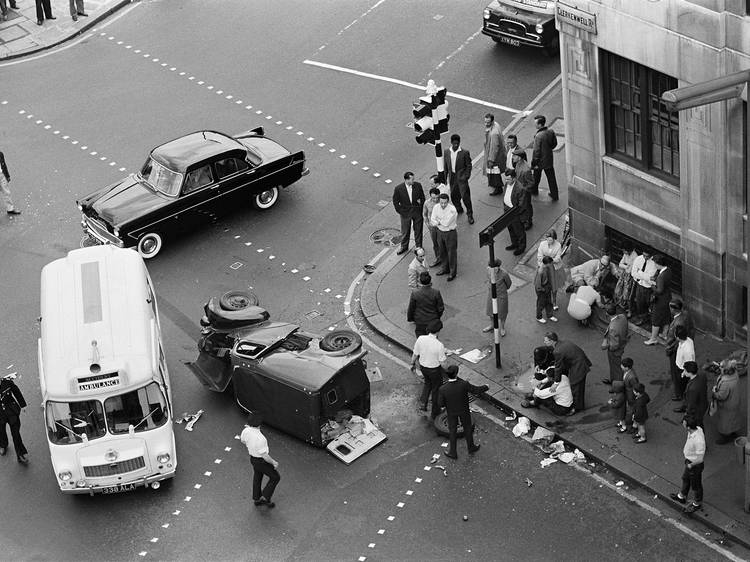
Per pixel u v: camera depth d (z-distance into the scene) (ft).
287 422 73.77
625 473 68.85
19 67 120.06
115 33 123.85
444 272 86.63
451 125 103.04
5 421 73.00
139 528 69.62
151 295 79.46
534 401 73.97
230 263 90.99
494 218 91.45
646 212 79.05
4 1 127.85
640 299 78.18
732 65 68.33
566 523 66.95
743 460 65.87
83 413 69.15
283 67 114.42
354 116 106.11
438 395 73.92
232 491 71.51
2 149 107.14
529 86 106.93
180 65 116.78
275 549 67.41
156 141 105.81
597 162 80.64
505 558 65.10
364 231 92.84
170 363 81.61
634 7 72.43
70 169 103.55
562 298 82.94
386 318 83.76
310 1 124.98
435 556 65.72
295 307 86.22
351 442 73.51
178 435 75.77
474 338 80.69
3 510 71.67
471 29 116.16
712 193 72.90
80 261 76.95
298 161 96.02
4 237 96.02
